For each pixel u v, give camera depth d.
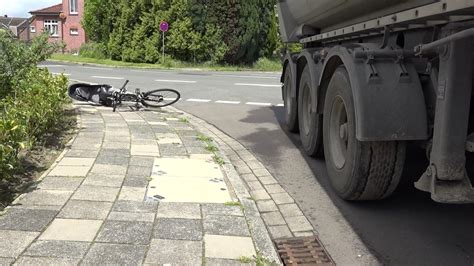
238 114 10.95
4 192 4.57
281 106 12.23
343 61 4.70
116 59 32.78
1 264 3.25
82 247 3.56
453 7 3.19
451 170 3.70
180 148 6.81
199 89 15.71
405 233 4.28
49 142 6.48
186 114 10.65
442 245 4.04
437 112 3.77
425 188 3.89
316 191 5.48
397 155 4.41
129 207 4.39
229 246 3.72
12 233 3.72
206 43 30.42
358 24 5.18
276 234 4.32
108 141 6.87
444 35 3.72
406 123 4.14
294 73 8.13
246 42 30.52
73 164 5.61
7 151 4.42
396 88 4.22
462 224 4.45
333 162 5.21
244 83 17.97
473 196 3.75
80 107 9.93
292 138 8.34
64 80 8.50
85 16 34.91
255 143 7.99
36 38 8.29
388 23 4.30
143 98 10.66
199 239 3.81
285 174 6.17
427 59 4.10
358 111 4.22
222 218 4.26
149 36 31.23
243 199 4.90
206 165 6.00
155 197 4.69
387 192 4.64
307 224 4.53
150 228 3.96
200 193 4.90
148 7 31.12
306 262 3.77
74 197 4.54
